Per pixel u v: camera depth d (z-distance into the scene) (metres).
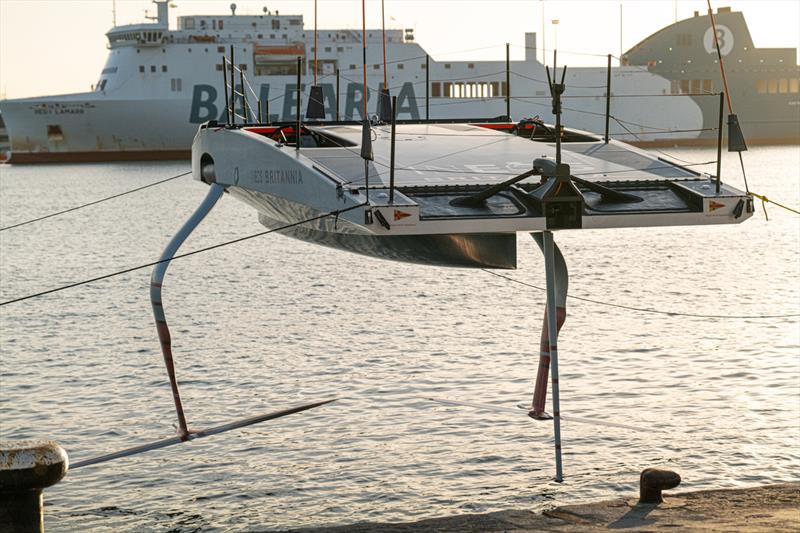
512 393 25.42
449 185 13.97
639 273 51.94
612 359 29.25
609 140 17.75
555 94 13.27
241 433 22.38
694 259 57.38
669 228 76.50
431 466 19.84
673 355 29.62
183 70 147.12
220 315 39.66
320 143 17.56
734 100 166.75
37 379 28.05
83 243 74.25
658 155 16.34
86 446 21.84
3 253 67.81
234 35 147.25
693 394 24.84
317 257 60.19
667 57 161.38
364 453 20.78
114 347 33.00
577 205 13.45
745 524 9.47
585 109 150.62
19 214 101.12
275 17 147.62
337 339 33.50
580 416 23.09
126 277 53.47
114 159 151.00
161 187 139.00
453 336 33.75
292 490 18.80
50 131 150.00
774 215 86.44
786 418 22.48
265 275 52.81
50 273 57.41
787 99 169.25
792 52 168.62
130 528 17.16
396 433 22.09
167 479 19.53
